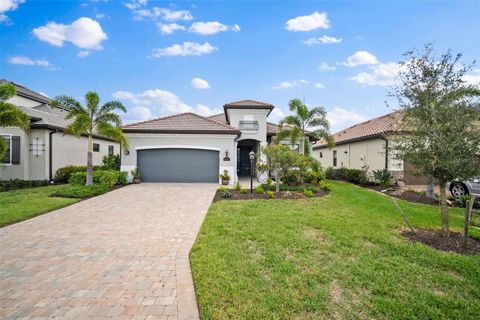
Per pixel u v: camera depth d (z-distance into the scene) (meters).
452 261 4.62
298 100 17.53
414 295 3.58
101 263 4.66
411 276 4.10
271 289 3.68
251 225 6.75
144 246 5.52
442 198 6.04
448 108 5.51
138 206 9.48
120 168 16.30
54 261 4.74
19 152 14.71
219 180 16.25
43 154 15.10
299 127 17.66
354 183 18.31
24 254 5.06
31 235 6.21
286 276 4.05
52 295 3.61
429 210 8.95
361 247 5.31
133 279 4.07
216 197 11.17
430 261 4.64
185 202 10.19
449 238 5.95
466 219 5.37
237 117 20.34
